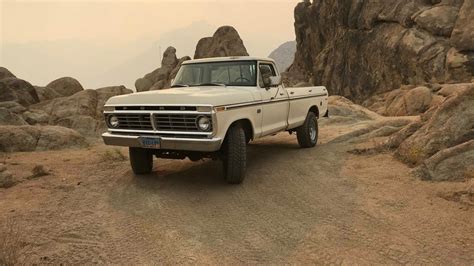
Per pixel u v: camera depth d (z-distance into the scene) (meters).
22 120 13.43
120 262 4.10
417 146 7.40
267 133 7.68
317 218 5.17
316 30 51.34
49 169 8.41
